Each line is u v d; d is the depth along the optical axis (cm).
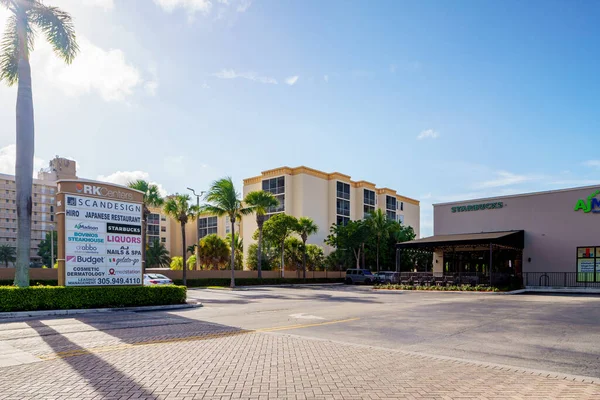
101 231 1719
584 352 824
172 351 796
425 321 1259
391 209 7269
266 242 4969
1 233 8131
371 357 761
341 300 2103
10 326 1112
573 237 2852
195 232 8138
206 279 3719
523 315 1400
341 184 6303
